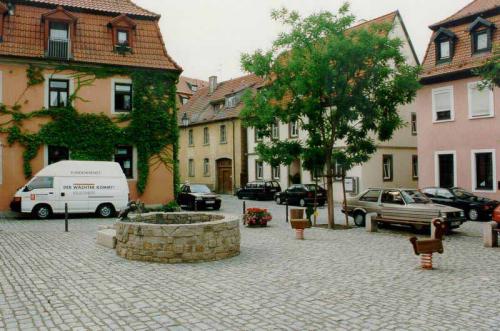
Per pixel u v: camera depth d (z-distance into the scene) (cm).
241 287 813
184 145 5206
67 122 2402
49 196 2109
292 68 1647
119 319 634
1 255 1137
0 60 2283
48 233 1572
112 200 2212
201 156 4888
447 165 2620
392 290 795
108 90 2481
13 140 2319
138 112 2533
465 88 2498
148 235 1053
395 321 625
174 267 991
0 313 661
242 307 690
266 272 941
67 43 2411
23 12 2386
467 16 2498
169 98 2606
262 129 1803
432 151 2672
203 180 4859
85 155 2431
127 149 2559
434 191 2250
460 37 2541
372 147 1767
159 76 2575
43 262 1045
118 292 777
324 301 723
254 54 1761
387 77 1703
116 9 2627
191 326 604
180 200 2839
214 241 1077
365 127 1738
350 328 598
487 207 2038
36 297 747
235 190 4347
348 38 1653
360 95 1689
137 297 745
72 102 2414
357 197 1845
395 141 3262
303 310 675
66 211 1638
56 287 812
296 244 1333
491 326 605
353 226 1800
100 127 2459
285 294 766
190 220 1351
